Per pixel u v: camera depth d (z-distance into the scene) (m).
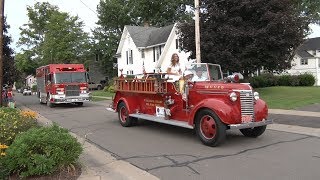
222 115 9.19
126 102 13.42
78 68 25.06
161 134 11.69
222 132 9.29
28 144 6.84
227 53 21.89
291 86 36.16
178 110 11.01
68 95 24.30
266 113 10.06
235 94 9.34
